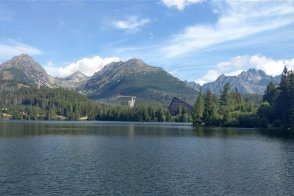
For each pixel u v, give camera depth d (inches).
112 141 4443.9
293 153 3189.0
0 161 2664.9
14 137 4977.9
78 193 1780.3
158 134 5792.3
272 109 7406.5
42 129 7337.6
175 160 2783.0
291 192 1825.8
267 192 1825.8
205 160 2787.9
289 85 6919.3
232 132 6117.1
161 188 1883.6
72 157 2920.8
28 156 2945.4
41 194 1755.7
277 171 2331.4
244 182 2025.1
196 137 5064.0
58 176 2146.9
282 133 5723.4
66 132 6314.0
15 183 1962.4
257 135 5305.1
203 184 1975.9
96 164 2576.3
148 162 2679.6
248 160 2790.4
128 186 1920.5
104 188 1876.2
